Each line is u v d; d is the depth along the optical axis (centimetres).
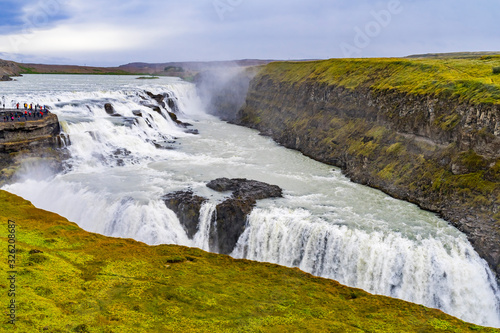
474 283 4828
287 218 5628
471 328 3397
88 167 7375
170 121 11519
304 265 5372
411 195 6397
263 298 3644
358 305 3719
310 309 3519
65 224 5038
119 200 5981
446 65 8050
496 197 5338
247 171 7712
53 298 3216
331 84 9581
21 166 6612
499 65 7581
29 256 3844
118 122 9106
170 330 2978
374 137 7800
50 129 7419
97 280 3641
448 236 5281
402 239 5162
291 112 10844
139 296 3438
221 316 3250
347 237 5203
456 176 5959
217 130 11512
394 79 8188
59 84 15162
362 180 7288
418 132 6956
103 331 2855
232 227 5778
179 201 5991
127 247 4597
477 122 5872
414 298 4862
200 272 4088
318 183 7181
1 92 10894
